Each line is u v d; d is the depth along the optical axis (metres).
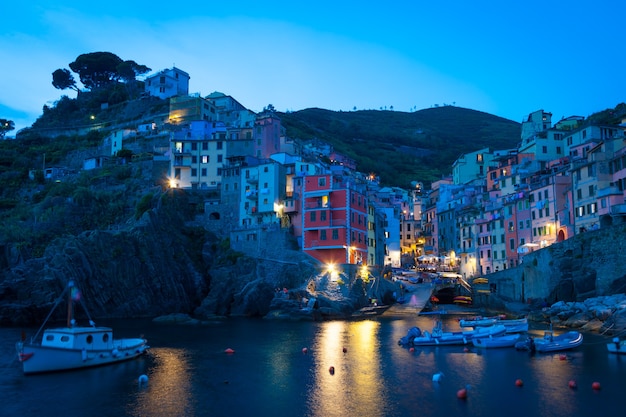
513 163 139.88
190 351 58.25
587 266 80.19
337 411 35.50
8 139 187.38
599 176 88.50
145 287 103.81
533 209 109.88
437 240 164.88
